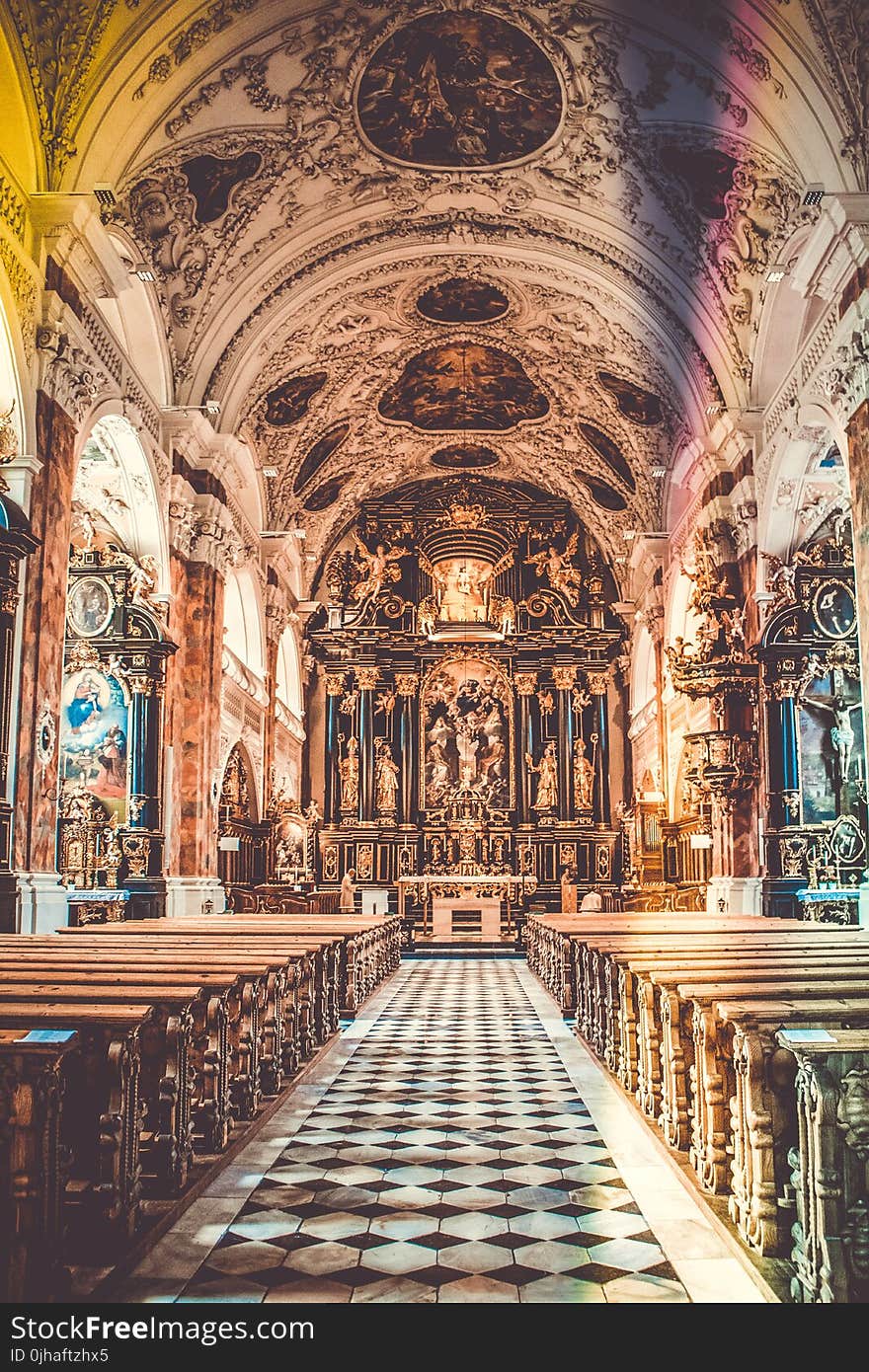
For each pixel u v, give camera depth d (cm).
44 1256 436
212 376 1973
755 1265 493
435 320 2391
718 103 1538
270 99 1617
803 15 1323
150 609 1680
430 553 3375
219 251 1836
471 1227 570
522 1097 899
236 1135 733
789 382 1697
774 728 1800
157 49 1403
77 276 1388
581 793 3216
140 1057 605
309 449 2747
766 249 1708
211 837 1941
